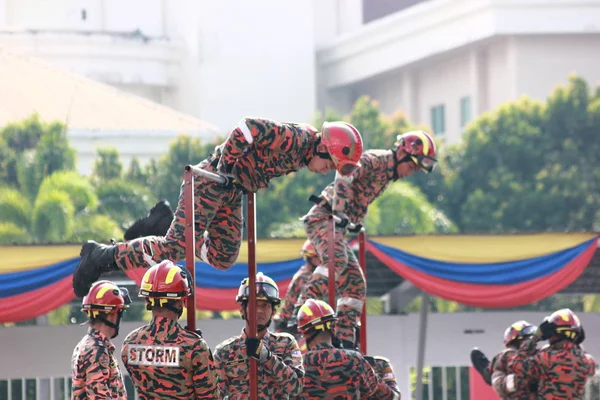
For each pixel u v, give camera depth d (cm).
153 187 8569
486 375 2242
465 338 3109
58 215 5912
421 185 9081
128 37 13575
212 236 1457
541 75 12400
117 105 10975
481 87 12925
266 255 2811
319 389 1563
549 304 6738
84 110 10606
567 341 2019
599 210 8850
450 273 2869
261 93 13825
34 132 8038
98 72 13300
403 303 3148
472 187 9181
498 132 9238
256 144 1359
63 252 2675
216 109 13700
